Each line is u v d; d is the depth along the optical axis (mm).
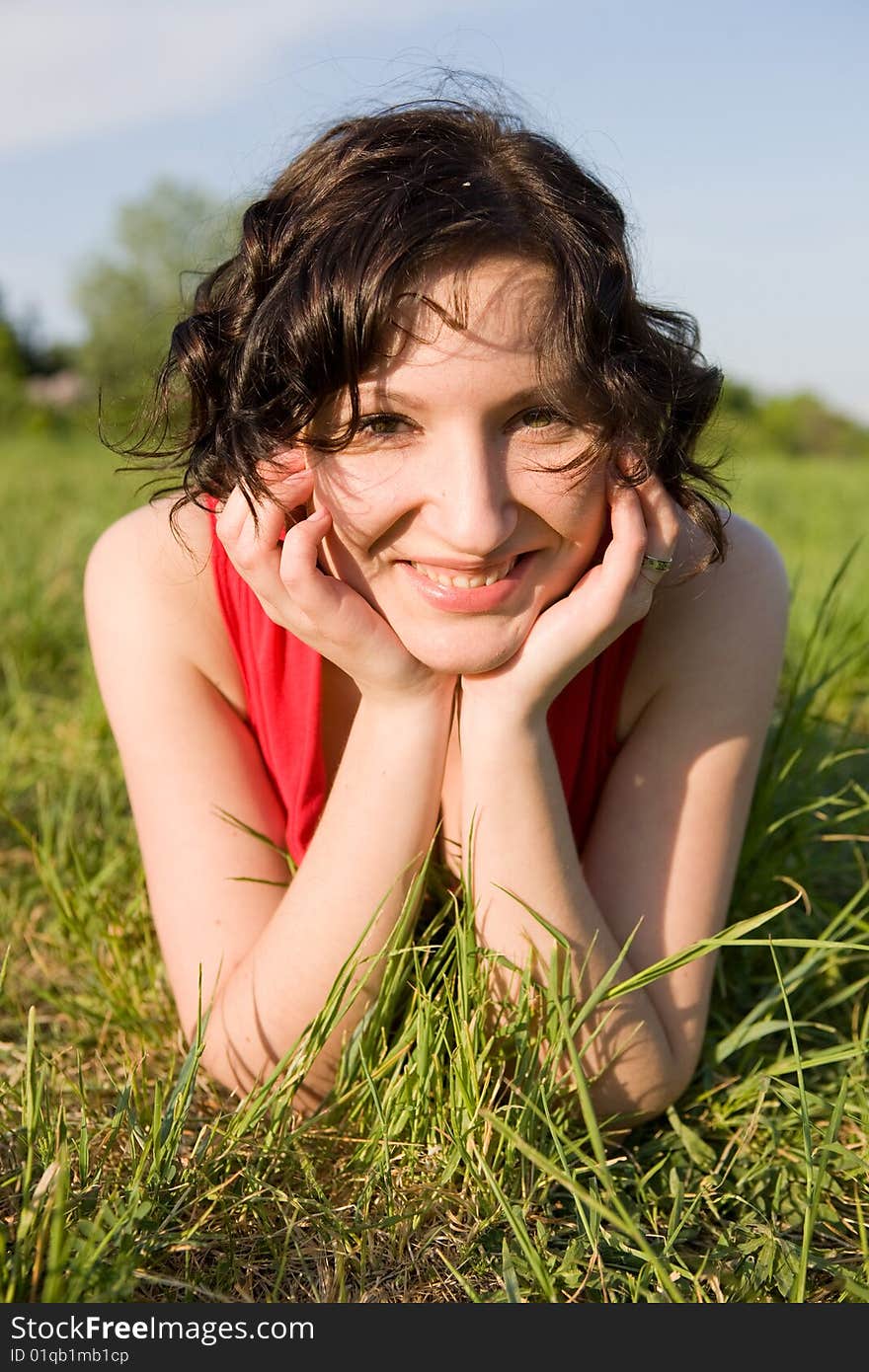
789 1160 1649
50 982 2004
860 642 3328
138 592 1807
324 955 1567
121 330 41875
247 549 1521
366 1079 1499
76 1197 1312
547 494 1393
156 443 1806
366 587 1517
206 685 1841
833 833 2451
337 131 1521
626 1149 1679
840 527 7660
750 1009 1966
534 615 1502
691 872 1718
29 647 3877
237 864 1763
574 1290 1355
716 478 1784
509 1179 1475
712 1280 1353
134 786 1830
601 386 1369
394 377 1325
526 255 1315
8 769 2791
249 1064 1637
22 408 36938
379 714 1567
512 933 1573
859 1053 1602
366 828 1556
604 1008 1585
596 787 1838
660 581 1657
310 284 1353
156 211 43906
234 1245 1375
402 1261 1385
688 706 1743
